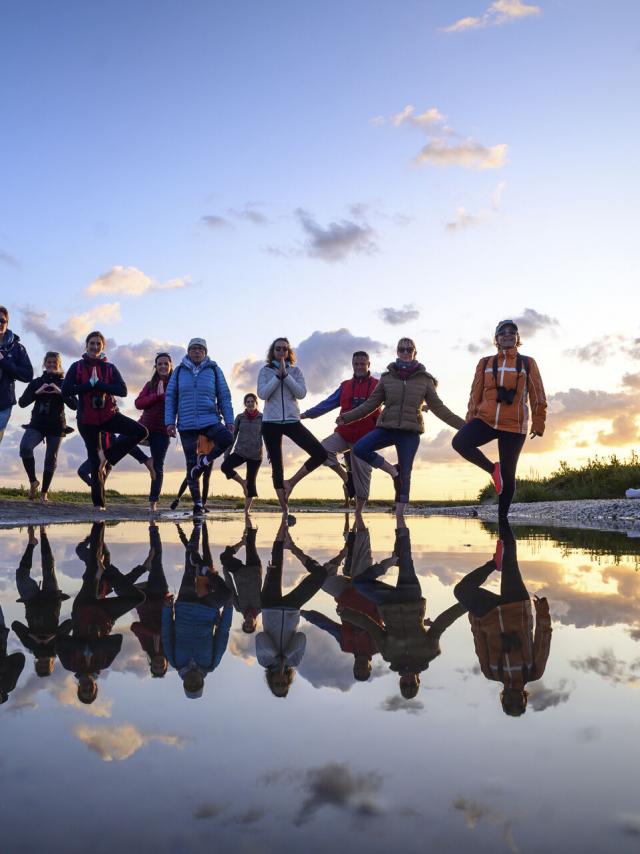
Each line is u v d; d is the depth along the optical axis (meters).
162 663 1.35
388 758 0.84
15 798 0.73
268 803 0.71
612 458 13.43
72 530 5.11
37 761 0.83
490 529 5.76
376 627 1.73
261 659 1.38
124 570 2.91
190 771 0.80
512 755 0.85
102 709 1.04
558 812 0.70
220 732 0.94
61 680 1.22
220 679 1.22
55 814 0.69
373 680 1.21
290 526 6.23
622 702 1.08
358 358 7.10
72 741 0.90
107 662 1.36
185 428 7.28
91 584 2.50
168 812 0.70
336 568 3.05
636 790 0.75
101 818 0.68
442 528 5.95
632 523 6.45
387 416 6.52
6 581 2.56
